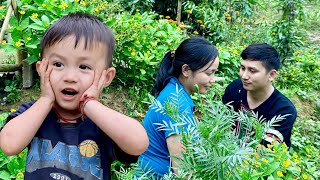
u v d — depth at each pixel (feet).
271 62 9.89
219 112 5.63
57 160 4.26
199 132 5.13
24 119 4.02
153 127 8.36
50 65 4.13
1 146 4.03
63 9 14.14
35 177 4.25
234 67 17.87
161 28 17.07
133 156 4.30
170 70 8.63
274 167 9.61
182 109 7.54
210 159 4.99
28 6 13.87
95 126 4.38
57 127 4.34
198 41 8.43
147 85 15.07
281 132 9.93
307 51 24.36
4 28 13.64
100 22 4.31
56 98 4.15
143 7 21.95
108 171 4.44
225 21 23.13
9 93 14.12
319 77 21.50
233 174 5.08
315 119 18.03
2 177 9.62
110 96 14.42
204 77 8.46
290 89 19.53
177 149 7.84
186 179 5.66
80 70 4.10
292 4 21.90
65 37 4.03
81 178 4.27
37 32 13.70
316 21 31.55
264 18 25.39
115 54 14.73
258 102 10.34
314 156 14.21
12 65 14.11
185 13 24.06
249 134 5.87
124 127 3.97
